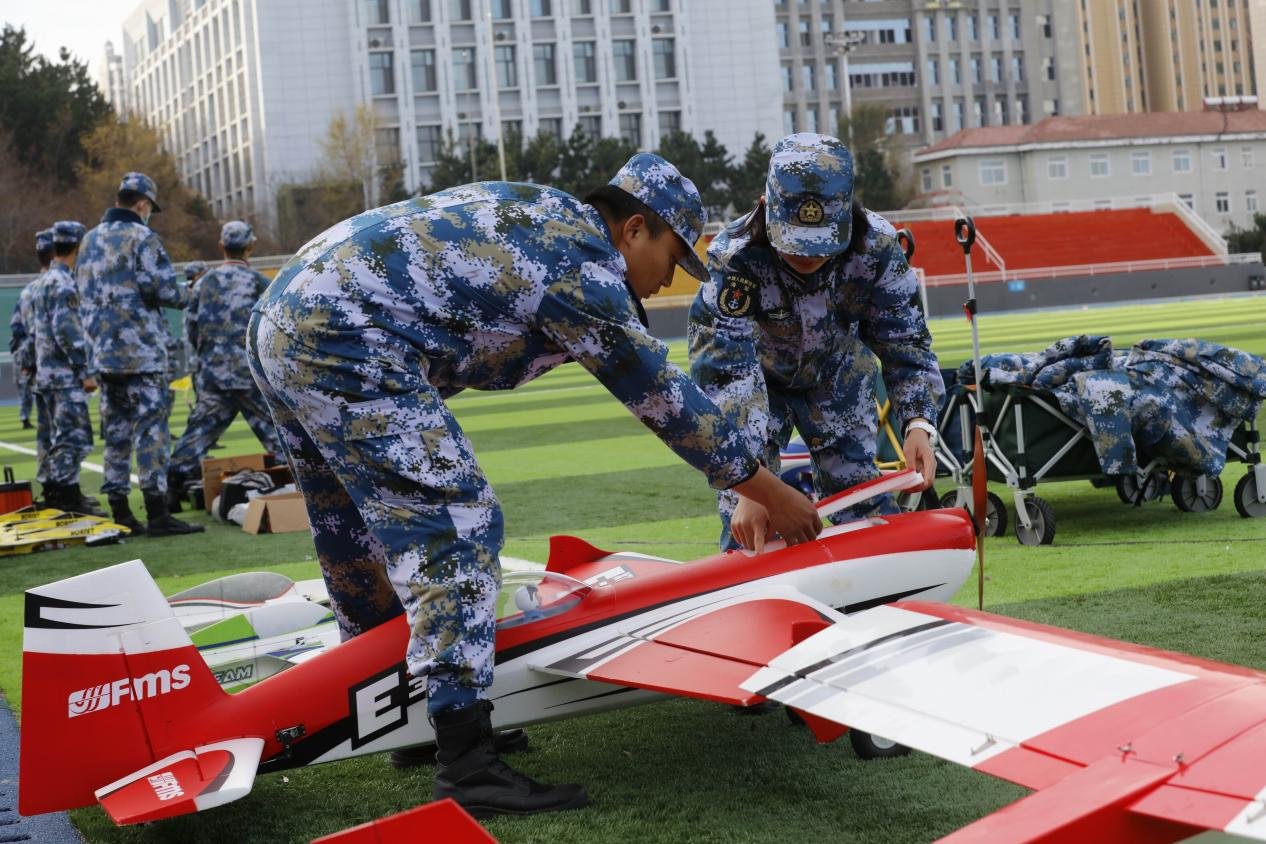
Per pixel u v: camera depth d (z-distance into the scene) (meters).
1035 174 82.81
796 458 7.62
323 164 77.75
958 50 119.75
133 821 2.64
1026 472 6.23
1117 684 2.24
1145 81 147.62
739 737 3.81
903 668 2.47
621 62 86.31
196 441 10.16
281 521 8.62
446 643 3.15
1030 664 2.39
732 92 87.62
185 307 8.77
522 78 85.00
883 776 3.41
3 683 4.95
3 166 63.69
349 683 3.23
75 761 2.97
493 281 3.14
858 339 4.61
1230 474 7.99
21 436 19.61
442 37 84.25
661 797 3.33
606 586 3.62
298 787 3.61
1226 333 22.14
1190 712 2.08
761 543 3.77
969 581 5.48
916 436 4.38
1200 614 4.67
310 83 83.12
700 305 4.28
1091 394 6.15
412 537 3.15
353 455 3.15
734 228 4.23
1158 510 7.02
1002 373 6.25
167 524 8.77
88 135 68.00
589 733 3.92
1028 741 2.13
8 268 58.19
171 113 111.12
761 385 4.32
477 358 3.26
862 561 3.87
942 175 85.19
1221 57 150.75
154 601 3.06
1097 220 59.97
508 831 3.12
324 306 3.10
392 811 3.36
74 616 2.98
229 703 3.12
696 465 3.35
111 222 8.53
